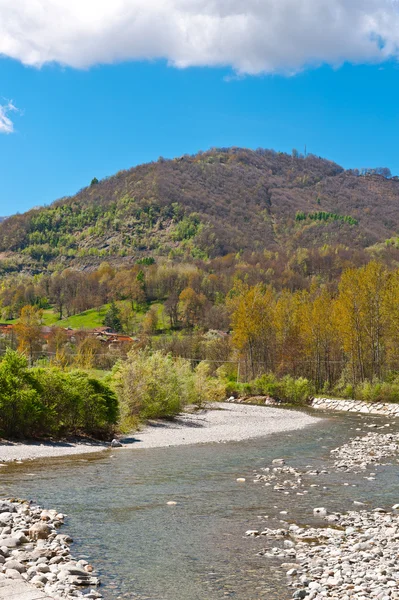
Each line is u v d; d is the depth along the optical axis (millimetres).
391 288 67062
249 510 14781
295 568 10211
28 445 24812
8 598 7594
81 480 17922
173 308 164625
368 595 8758
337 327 70500
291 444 29531
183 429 35719
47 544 11109
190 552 11117
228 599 8766
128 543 11594
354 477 19938
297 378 74562
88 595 8477
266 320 82062
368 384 61250
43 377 27594
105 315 179500
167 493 16547
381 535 12414
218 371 80062
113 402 30000
